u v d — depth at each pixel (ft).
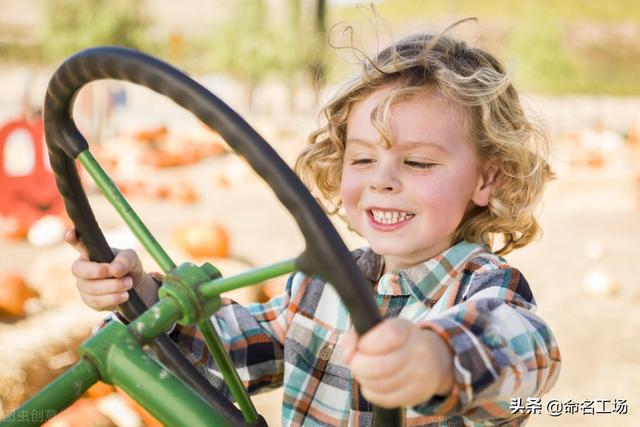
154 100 46.03
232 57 46.96
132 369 2.71
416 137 3.75
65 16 36.76
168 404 2.69
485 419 2.97
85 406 7.79
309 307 4.26
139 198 22.04
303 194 2.41
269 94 54.24
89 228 3.51
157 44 42.11
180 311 2.79
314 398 4.08
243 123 2.49
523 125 4.30
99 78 2.84
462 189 3.85
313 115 5.32
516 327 2.91
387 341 2.31
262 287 11.15
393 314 3.98
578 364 10.41
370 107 3.88
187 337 4.07
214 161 28.76
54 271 11.78
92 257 3.57
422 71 3.93
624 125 46.19
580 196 23.84
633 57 70.23
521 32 44.37
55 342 8.67
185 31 54.65
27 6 59.11
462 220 4.09
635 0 84.69
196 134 31.19
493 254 3.99
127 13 37.24
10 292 11.13
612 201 23.45
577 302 13.46
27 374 8.14
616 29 76.64
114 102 34.76
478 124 3.93
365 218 3.87
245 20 47.24
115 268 3.54
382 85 3.93
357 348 2.38
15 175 17.07
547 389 3.08
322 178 4.72
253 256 15.97
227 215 20.29
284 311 4.37
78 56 2.83
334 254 2.35
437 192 3.74
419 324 2.63
